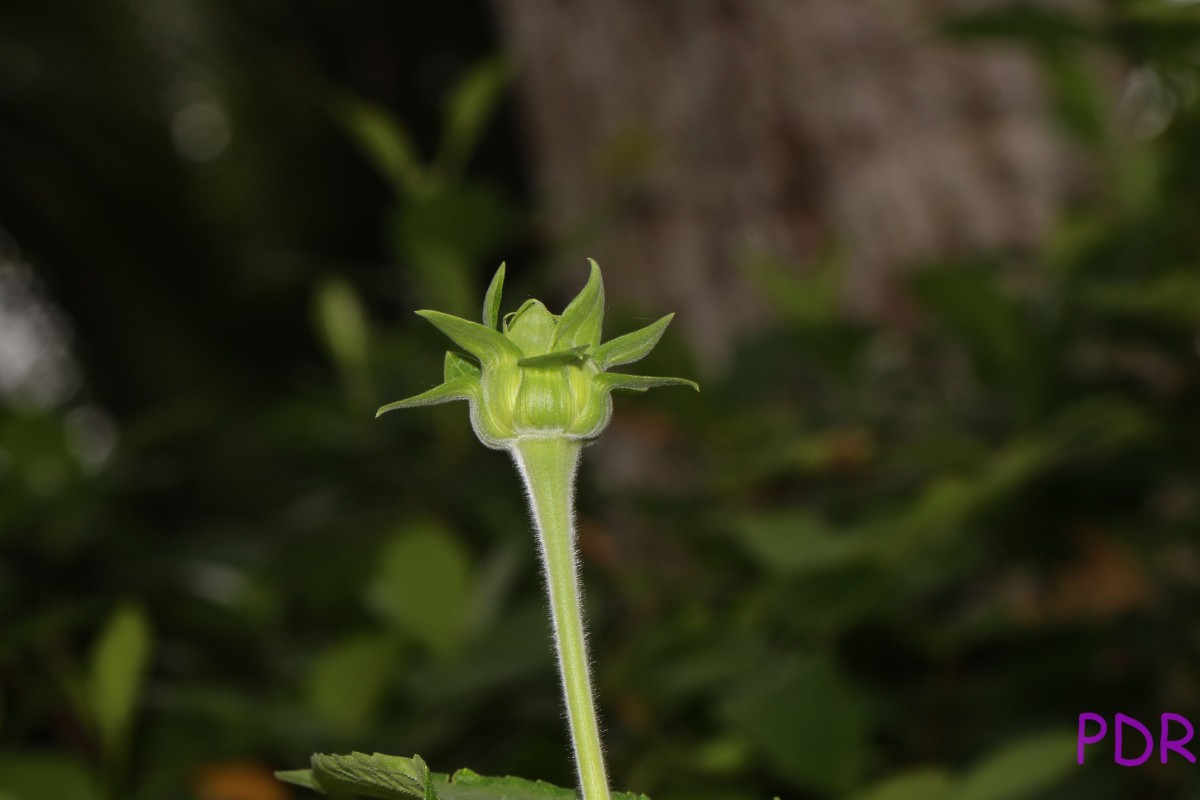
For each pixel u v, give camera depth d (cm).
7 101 280
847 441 99
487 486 113
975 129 136
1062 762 67
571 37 162
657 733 84
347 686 83
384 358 120
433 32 287
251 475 190
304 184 339
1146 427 74
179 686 92
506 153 272
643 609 101
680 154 150
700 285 148
